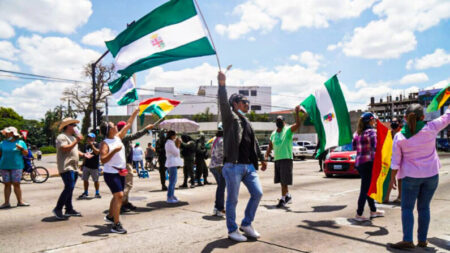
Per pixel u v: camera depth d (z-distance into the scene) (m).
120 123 5.71
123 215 5.62
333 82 6.36
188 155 9.70
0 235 4.41
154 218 5.36
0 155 6.58
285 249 3.72
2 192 9.41
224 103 3.89
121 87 6.84
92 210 6.16
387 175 4.86
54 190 9.62
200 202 6.93
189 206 6.46
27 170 12.72
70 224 5.02
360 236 4.23
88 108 30.64
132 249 3.75
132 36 5.22
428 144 3.59
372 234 4.32
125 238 4.20
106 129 4.38
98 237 4.26
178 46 5.09
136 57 5.23
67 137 5.56
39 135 79.94
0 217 5.59
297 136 39.28
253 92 73.94
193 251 3.66
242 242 3.99
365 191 5.01
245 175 4.16
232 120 4.00
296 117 6.08
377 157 4.82
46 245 3.94
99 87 30.25
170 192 6.89
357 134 5.21
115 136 4.54
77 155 5.75
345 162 11.48
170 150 6.88
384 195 4.84
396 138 3.75
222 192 5.51
